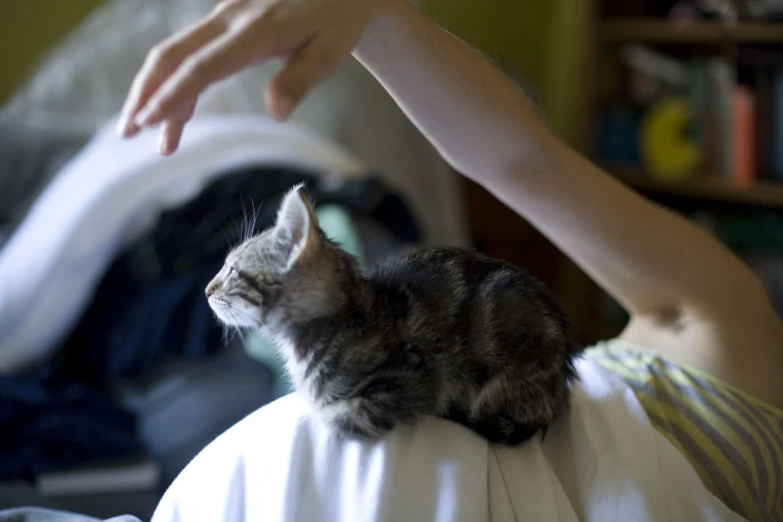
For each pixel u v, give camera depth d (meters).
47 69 2.76
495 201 3.10
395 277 0.83
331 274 0.78
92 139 2.47
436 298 0.79
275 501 0.65
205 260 1.78
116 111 2.60
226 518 0.66
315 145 2.08
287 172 1.93
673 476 0.74
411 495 0.65
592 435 0.75
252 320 0.81
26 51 3.10
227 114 2.36
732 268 0.91
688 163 2.74
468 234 3.01
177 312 1.71
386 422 0.70
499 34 3.43
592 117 2.98
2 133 2.47
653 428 0.79
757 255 2.64
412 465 0.67
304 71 0.59
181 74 0.58
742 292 0.91
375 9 0.68
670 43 3.01
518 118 0.79
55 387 1.61
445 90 0.76
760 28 2.53
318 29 0.62
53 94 2.62
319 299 0.76
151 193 1.86
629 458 0.73
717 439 0.82
